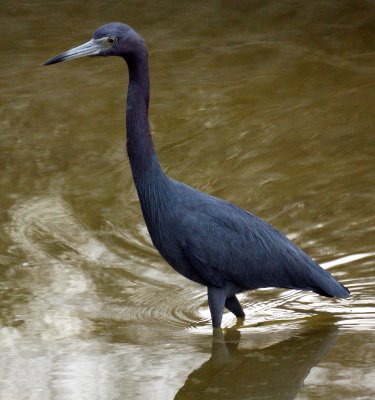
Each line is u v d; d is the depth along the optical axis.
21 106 17.25
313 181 14.30
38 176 14.66
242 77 18.14
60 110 17.02
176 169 14.86
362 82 17.58
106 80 18.27
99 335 10.28
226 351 9.86
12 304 11.05
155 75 18.44
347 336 10.23
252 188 14.20
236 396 8.91
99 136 15.91
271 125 16.14
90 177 14.58
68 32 20.77
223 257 10.30
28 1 22.88
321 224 13.16
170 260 10.62
